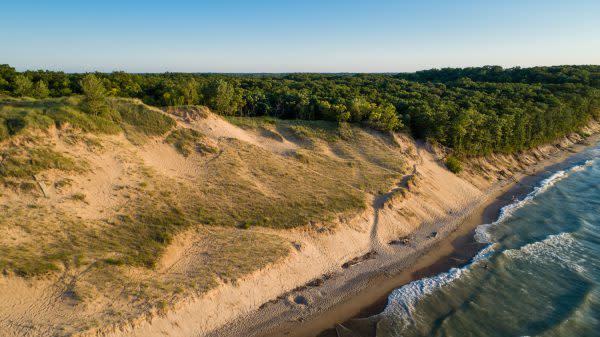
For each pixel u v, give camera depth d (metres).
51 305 23.62
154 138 45.03
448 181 54.69
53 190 32.53
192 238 32.34
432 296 30.41
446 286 31.77
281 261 31.62
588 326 26.64
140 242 30.14
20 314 22.69
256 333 26.09
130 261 27.84
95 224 30.95
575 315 27.69
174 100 56.34
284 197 40.44
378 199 44.00
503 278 32.81
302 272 31.97
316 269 32.81
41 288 24.39
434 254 37.34
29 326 22.09
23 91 57.56
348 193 43.28
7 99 46.53
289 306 28.69
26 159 33.53
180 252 30.73
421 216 44.16
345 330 26.59
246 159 46.84
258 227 35.28
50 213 30.36
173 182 39.19
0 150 33.25
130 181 37.16
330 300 29.81
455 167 58.06
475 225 44.38
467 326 26.88
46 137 36.84
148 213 33.56
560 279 32.59
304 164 49.38
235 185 40.81
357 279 32.66
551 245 38.81
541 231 42.28
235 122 56.88
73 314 23.34
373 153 56.19
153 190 36.84
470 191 54.09
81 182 34.69
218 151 46.78
